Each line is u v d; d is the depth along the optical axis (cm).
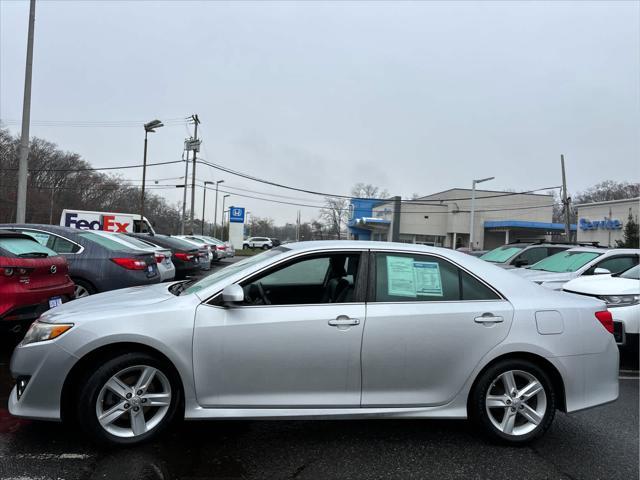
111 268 721
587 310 375
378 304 347
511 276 381
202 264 1462
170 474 296
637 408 455
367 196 8456
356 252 364
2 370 507
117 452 322
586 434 386
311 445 348
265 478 297
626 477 312
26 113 1374
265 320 332
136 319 323
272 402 333
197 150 3816
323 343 335
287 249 373
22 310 496
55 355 315
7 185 5997
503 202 4916
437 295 357
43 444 332
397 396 344
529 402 362
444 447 352
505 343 349
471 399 354
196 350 325
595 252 888
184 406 332
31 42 1372
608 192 6525
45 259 543
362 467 317
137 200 8062
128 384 329
